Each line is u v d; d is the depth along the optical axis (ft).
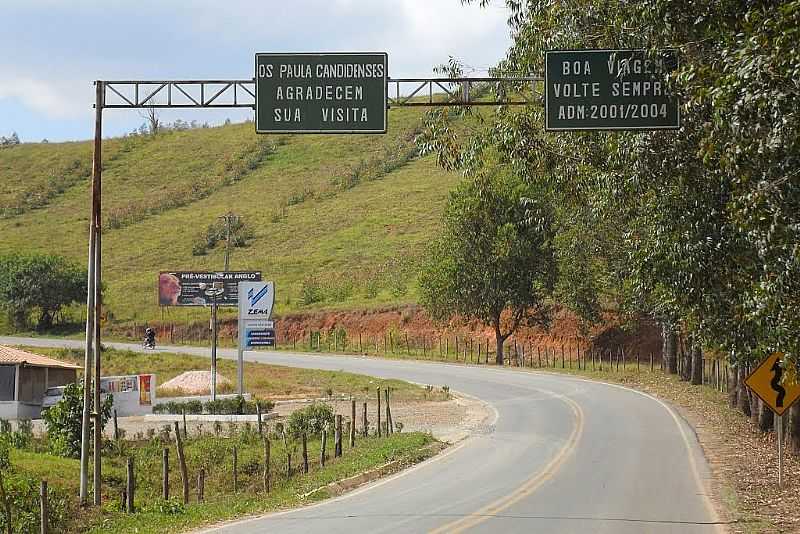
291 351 288.51
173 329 333.62
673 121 62.39
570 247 195.93
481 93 76.74
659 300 106.42
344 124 66.49
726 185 63.72
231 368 238.89
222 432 135.85
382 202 463.83
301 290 349.20
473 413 143.64
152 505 78.33
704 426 118.11
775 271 51.98
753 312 57.00
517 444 104.63
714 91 45.01
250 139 629.92
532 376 202.69
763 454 92.63
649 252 75.51
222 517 66.33
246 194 529.04
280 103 66.59
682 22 55.06
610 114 63.00
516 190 229.66
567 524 57.62
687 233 67.46
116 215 506.07
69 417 110.22
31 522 68.49
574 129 63.26
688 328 97.71
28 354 169.58
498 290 238.07
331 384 203.62
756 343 73.51
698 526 57.11
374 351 279.69
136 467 102.17
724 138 49.08
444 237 248.11
